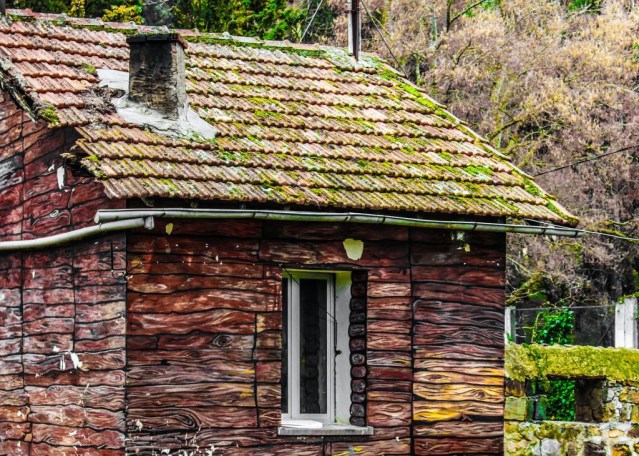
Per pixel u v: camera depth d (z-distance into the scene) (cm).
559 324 2711
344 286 1598
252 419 1477
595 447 1795
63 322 1527
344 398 1586
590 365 1811
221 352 1466
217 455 1454
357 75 1897
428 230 1612
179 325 1445
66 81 1571
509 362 1767
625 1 3938
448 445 1605
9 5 2961
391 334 1576
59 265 1542
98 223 1406
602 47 3597
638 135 3684
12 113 1664
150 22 3309
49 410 1545
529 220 1652
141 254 1430
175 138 1512
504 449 1712
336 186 1515
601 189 3684
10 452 1616
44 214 1586
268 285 1501
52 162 1568
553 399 2311
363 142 1667
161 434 1425
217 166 1483
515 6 3588
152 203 1402
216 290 1469
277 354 1499
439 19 3741
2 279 1655
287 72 1822
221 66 1770
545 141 3534
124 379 1411
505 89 3488
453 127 1816
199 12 3142
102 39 1742
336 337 1600
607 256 3572
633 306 1997
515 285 3731
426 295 1605
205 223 1466
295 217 1458
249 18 3209
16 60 1585
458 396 1616
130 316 1420
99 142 1445
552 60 3491
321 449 1520
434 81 3416
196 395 1448
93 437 1459
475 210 1566
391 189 1551
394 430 1568
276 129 1628
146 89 1559
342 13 3759
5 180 1673
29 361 1588
